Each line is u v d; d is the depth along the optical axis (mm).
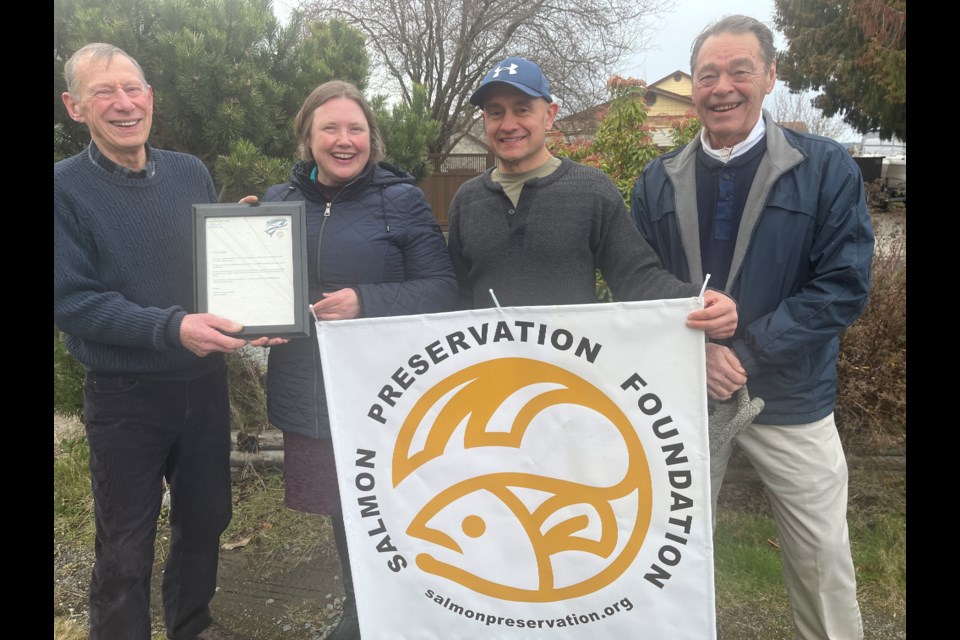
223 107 4020
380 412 1823
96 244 2066
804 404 2115
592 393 1737
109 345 2113
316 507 2309
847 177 1979
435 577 1855
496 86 2088
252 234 2035
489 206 2211
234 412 4152
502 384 1771
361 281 2225
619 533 1766
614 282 2182
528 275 2152
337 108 2145
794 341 1943
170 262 2189
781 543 2252
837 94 15133
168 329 1979
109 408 2160
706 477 1703
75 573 3100
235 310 2021
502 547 1818
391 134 4949
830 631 2170
